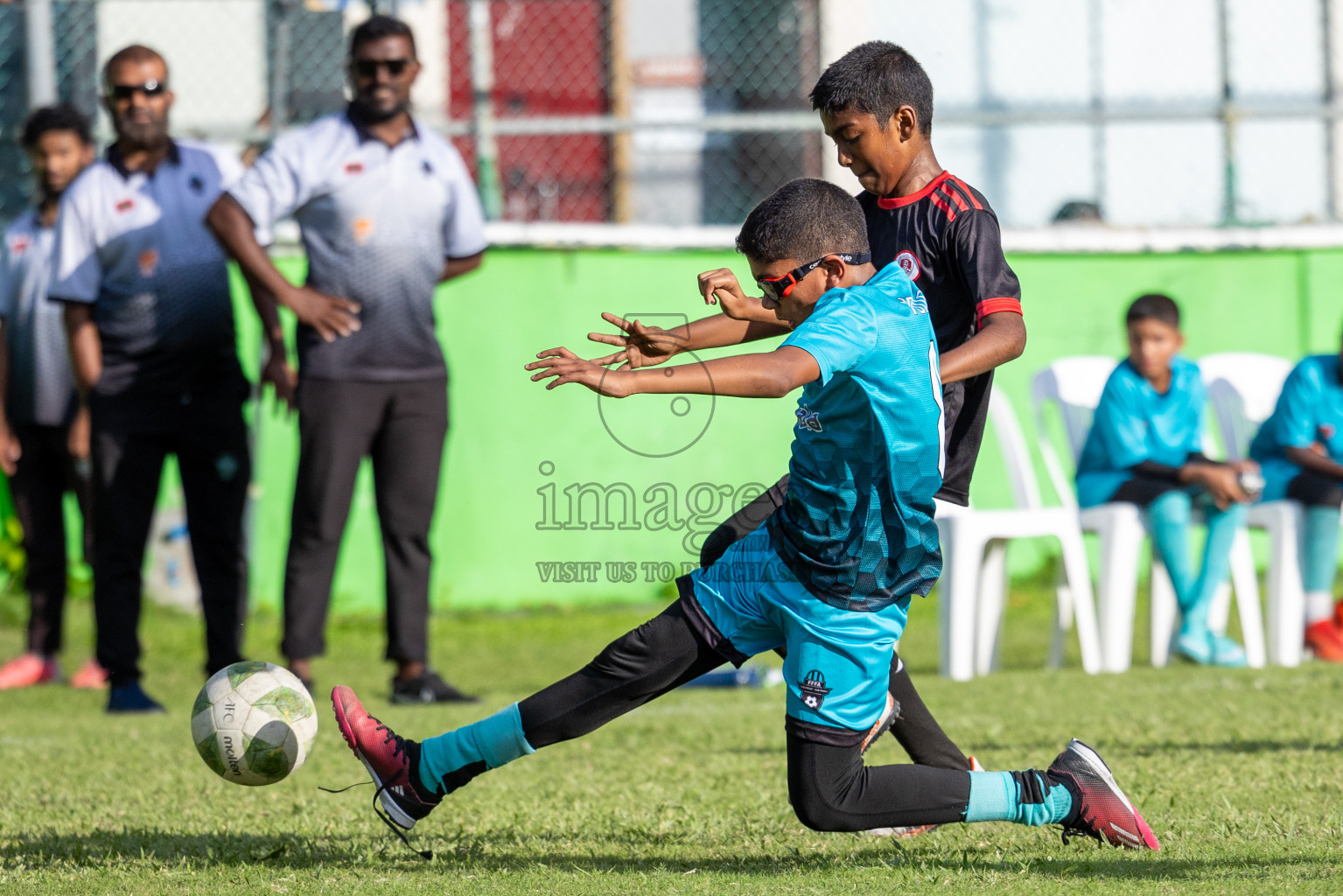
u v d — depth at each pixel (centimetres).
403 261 2122
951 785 993
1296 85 3800
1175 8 3788
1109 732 1712
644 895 916
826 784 962
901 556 951
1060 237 3466
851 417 928
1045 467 3444
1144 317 2486
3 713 2152
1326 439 2634
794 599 950
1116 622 2433
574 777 1502
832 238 980
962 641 2344
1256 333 3528
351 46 2142
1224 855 1011
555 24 3822
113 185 2142
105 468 2153
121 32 3331
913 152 1169
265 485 3122
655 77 3853
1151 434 2506
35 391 2466
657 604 3259
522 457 3212
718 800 1330
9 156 3197
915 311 964
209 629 2203
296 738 1070
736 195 3662
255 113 3388
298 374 2148
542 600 3212
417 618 2158
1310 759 1471
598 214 3728
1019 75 3762
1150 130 3697
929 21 3741
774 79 3778
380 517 2162
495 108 3766
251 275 2069
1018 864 995
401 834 1046
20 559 3145
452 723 1884
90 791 1446
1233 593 3269
